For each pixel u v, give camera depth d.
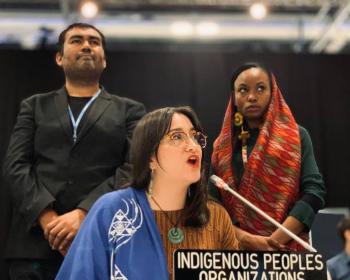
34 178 3.29
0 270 5.50
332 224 3.95
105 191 3.17
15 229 3.29
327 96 6.24
